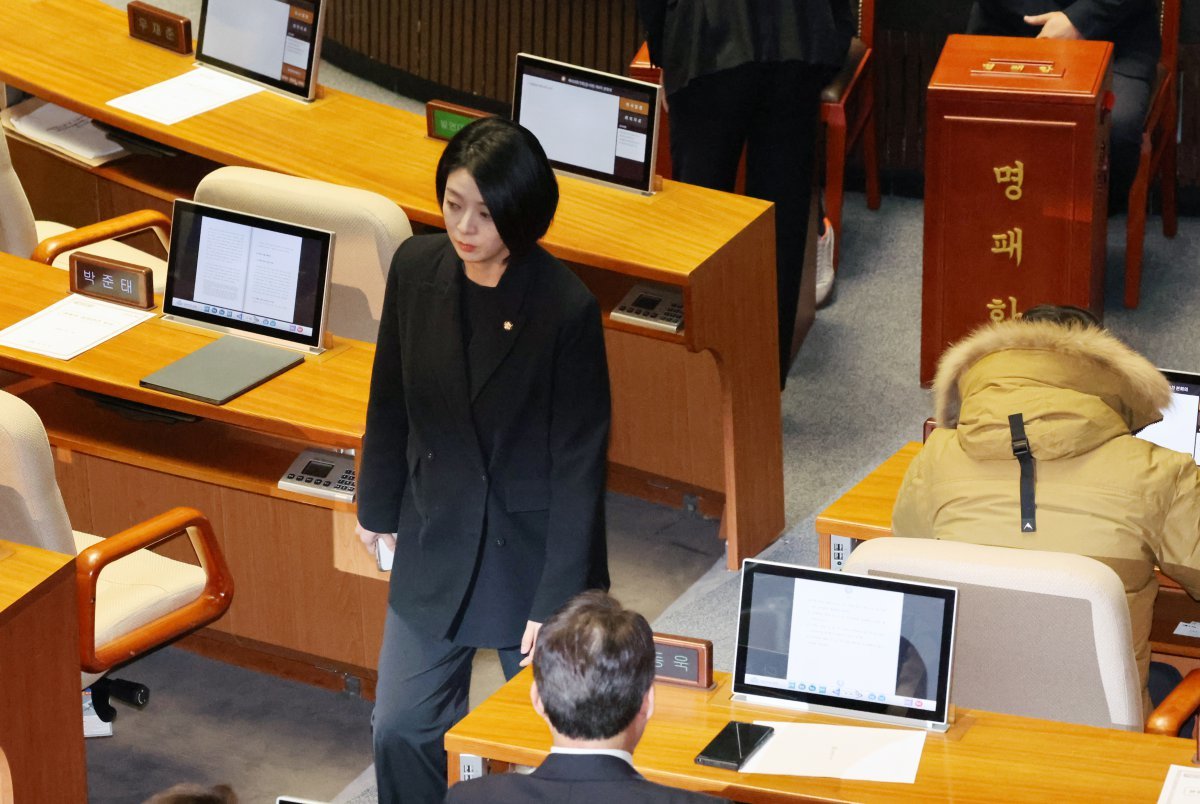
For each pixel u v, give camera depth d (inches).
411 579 409.4
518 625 404.8
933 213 671.8
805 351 737.0
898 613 363.3
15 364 511.2
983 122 650.8
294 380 503.8
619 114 585.0
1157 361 716.7
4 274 560.1
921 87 857.5
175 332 527.8
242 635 550.9
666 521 629.0
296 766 508.4
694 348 556.7
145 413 511.8
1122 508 398.0
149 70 671.8
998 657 373.4
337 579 528.7
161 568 482.6
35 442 434.0
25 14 713.0
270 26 655.1
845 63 780.0
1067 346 412.8
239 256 522.9
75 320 532.7
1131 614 399.5
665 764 351.3
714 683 382.0
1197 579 402.6
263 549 535.2
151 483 543.2
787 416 688.4
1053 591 361.1
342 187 533.6
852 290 788.0
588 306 386.3
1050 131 644.1
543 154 373.4
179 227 529.3
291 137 625.6
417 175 601.0
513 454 394.9
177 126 626.8
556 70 591.2
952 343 688.4
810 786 341.7
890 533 460.1
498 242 374.9
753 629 373.4
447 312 388.8
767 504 607.2
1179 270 791.7
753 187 660.1
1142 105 719.7
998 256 669.3
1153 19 738.2
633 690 289.3
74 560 426.0
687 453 622.5
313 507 522.3
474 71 933.2
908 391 703.7
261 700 540.1
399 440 410.6
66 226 663.1
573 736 290.4
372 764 510.9
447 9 933.8
